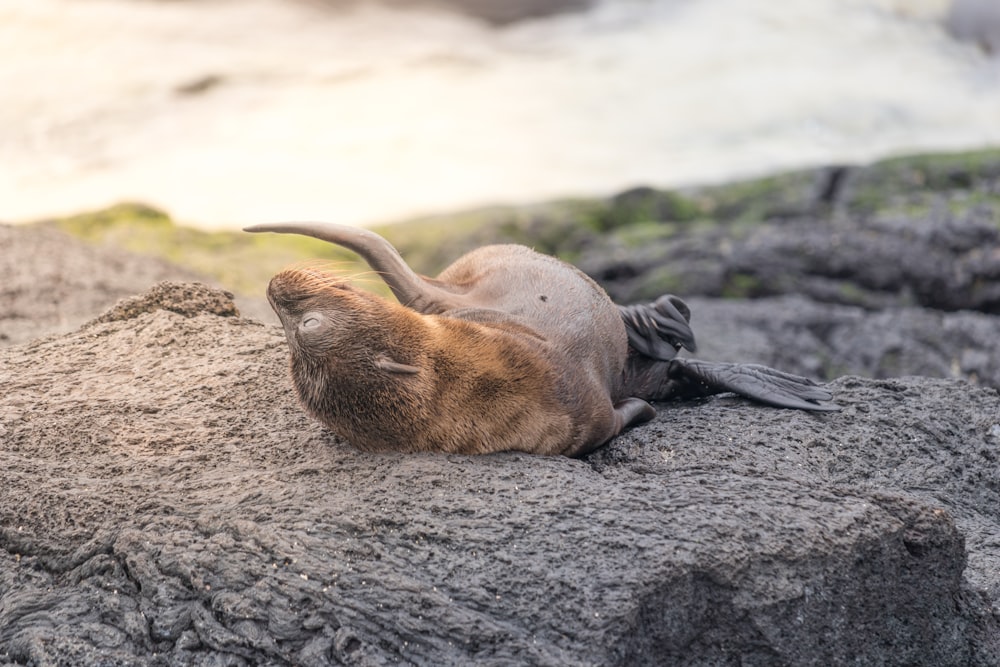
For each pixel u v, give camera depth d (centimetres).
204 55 6369
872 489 1296
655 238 4228
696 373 1623
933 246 3916
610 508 1209
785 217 4512
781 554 1182
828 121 6050
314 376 1258
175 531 1181
